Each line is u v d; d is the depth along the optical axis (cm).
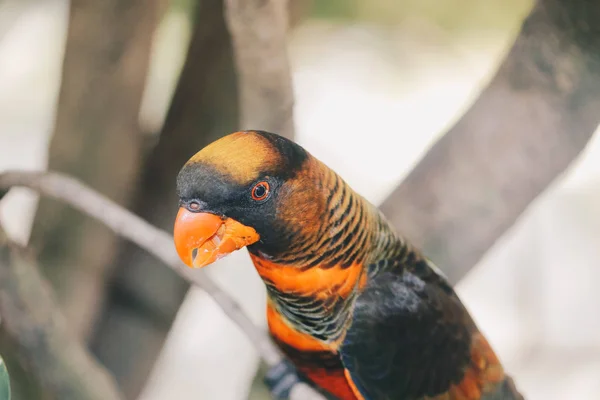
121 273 94
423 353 80
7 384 73
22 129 141
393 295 80
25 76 139
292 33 93
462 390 81
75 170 91
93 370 84
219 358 140
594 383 135
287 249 77
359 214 78
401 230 86
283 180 76
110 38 89
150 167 93
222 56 90
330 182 77
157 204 93
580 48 84
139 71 91
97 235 92
